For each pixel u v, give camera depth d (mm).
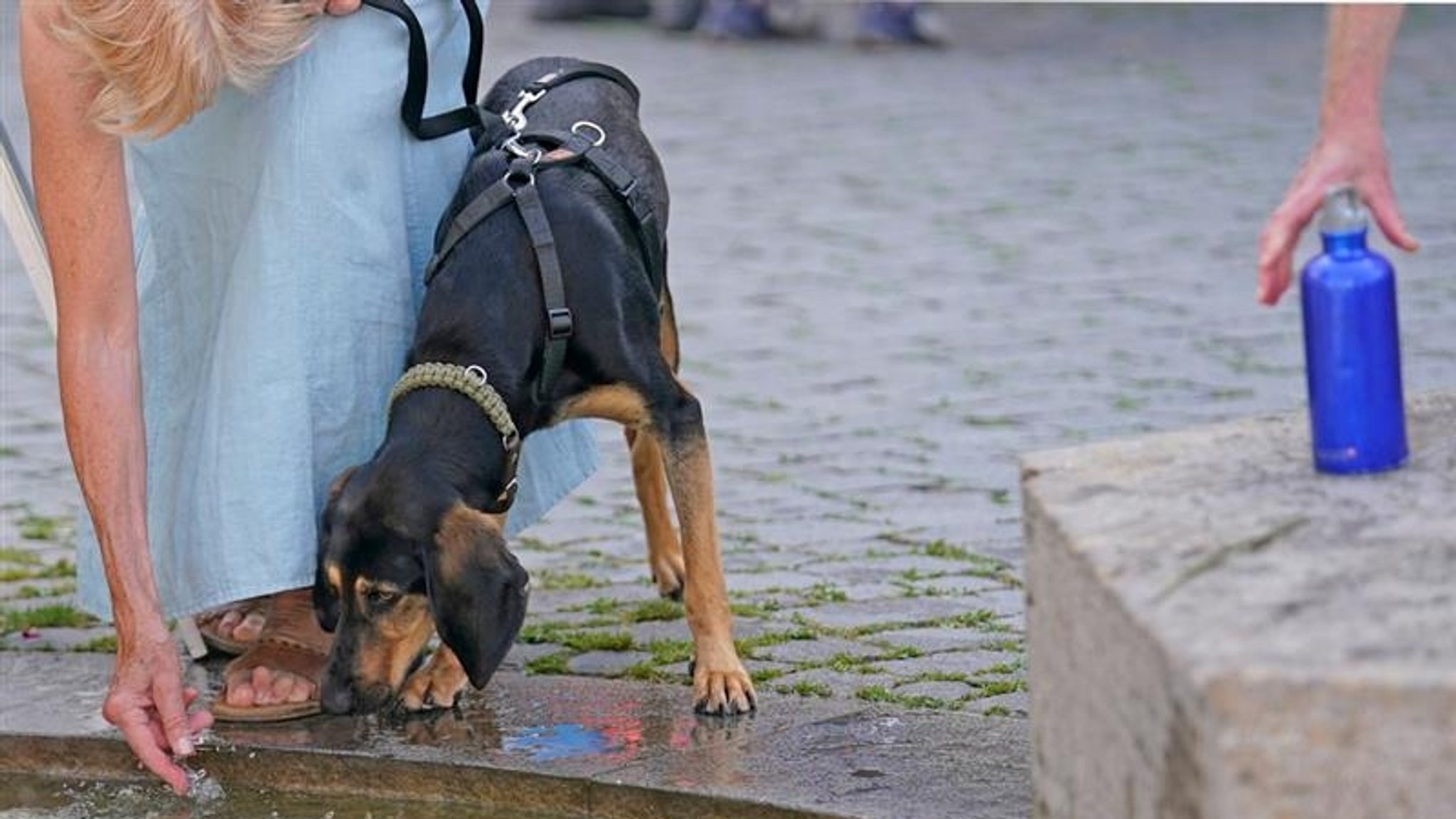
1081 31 28328
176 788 6574
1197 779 3814
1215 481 4879
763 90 24000
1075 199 17625
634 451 8453
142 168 7223
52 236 6539
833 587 8617
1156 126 20938
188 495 7078
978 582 8602
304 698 7043
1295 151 19219
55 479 10977
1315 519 4527
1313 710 3658
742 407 12008
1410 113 20500
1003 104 22688
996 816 5719
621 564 9297
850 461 10773
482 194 7238
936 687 7133
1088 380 12109
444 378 6930
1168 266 15016
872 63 25906
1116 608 4199
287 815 6508
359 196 7109
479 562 6539
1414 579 4117
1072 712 4621
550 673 7543
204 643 7922
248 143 7043
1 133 7469
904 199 17969
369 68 7102
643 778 6191
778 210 17719
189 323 7270
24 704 7270
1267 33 27547
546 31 29094
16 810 6672
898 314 14070
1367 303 4766
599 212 7262
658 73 25500
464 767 6422
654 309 7363
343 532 6703
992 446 10891
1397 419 4832
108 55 6320
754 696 6945
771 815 5906
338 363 7086
